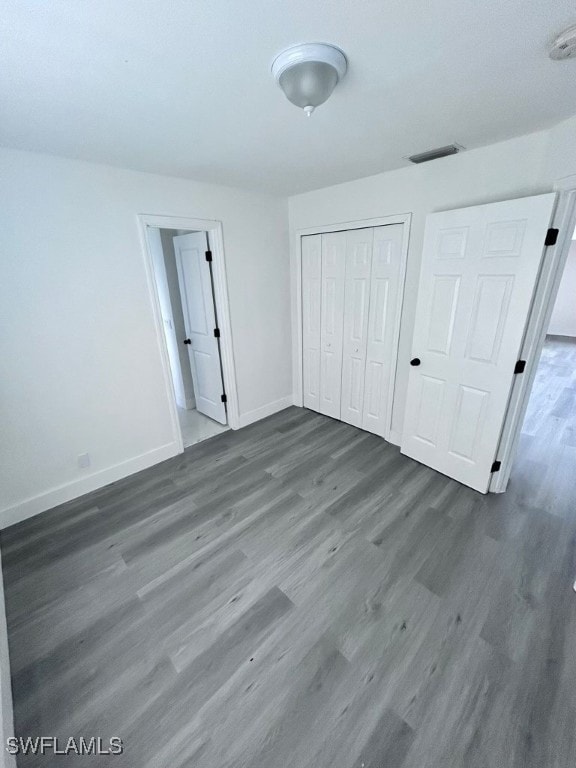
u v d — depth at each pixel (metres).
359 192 2.75
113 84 1.28
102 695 1.28
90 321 2.33
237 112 1.53
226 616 1.56
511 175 1.96
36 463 2.27
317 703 1.24
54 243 2.09
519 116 1.63
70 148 1.89
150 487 2.58
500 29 1.03
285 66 1.13
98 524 2.19
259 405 3.73
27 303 2.06
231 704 1.24
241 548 1.96
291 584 1.72
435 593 1.64
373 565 1.81
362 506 2.28
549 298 1.95
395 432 3.06
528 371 2.08
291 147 1.97
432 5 0.93
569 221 1.79
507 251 1.94
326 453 2.98
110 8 0.90
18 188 1.92
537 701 1.22
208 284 3.10
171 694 1.28
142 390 2.70
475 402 2.27
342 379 3.46
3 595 1.62
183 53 1.11
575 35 1.03
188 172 2.41
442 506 2.25
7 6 0.87
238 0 0.89
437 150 2.06
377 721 1.18
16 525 2.20
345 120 1.63
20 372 2.10
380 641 1.43
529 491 2.38
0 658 1.24
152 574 1.80
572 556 1.84
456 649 1.40
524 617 1.52
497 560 1.82
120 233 2.35
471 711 1.20
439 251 2.26
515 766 1.06
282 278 3.56
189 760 1.10
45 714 1.23
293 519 2.18
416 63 1.20
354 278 3.05
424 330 2.48
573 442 2.98
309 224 3.25
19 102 1.37
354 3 0.92
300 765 1.08
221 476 2.69
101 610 1.61
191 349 3.73
